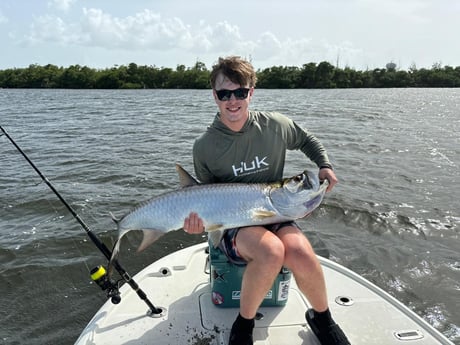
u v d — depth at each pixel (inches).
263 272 46.2
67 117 384.5
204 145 57.3
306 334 50.5
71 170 166.6
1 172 163.2
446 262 91.1
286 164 175.2
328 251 96.4
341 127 305.4
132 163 179.3
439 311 75.0
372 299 57.7
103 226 109.0
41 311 76.1
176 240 102.7
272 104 555.2
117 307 56.0
